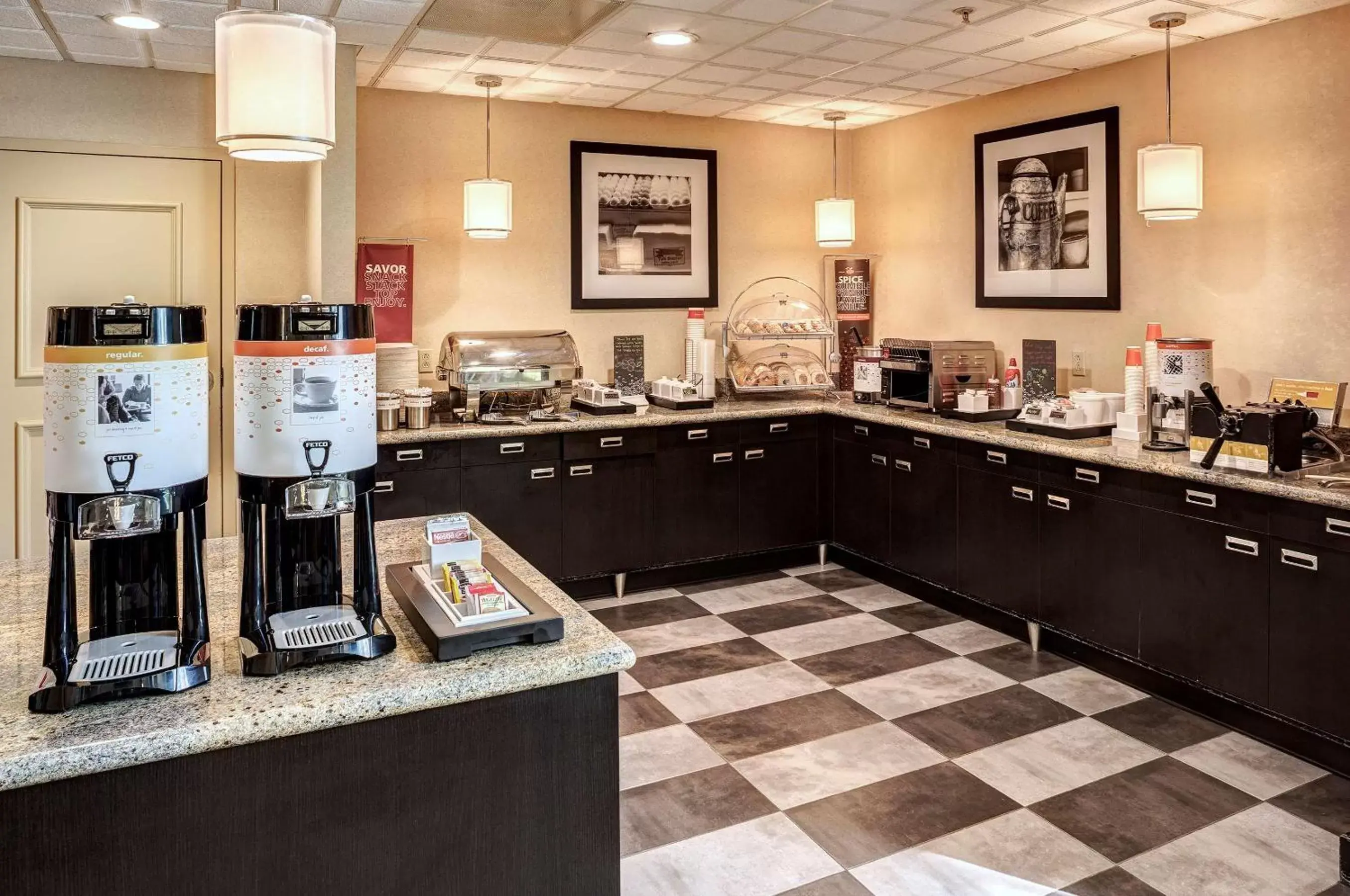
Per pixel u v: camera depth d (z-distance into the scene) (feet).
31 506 13.82
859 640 14.10
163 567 5.50
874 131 20.07
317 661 5.28
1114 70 14.96
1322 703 9.92
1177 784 9.70
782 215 20.17
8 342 13.44
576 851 5.67
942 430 14.93
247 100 5.88
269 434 5.16
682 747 10.62
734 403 18.29
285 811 4.90
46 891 4.45
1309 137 12.44
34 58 13.14
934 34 13.32
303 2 11.50
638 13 12.23
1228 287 13.56
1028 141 16.44
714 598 16.24
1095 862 8.32
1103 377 15.56
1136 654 12.06
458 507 14.94
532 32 13.01
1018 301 16.88
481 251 17.35
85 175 13.57
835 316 20.45
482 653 5.51
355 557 5.71
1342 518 9.61
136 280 13.99
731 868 8.30
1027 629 13.94
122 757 4.42
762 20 12.59
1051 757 10.33
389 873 5.17
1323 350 12.46
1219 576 10.96
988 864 8.32
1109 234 15.17
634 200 18.56
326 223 13.79
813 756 10.37
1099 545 12.51
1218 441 10.89
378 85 16.01
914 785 9.72
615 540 16.21
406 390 15.05
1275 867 8.25
